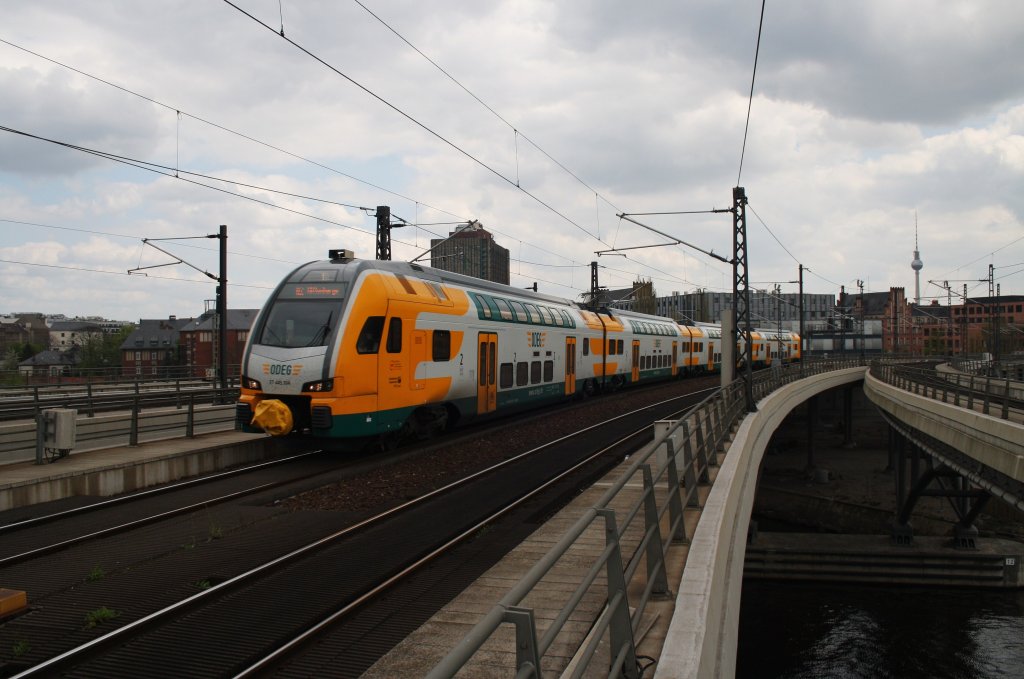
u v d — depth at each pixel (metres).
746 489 13.52
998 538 37.22
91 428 14.77
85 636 6.52
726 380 22.70
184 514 11.11
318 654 6.19
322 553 9.04
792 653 26.56
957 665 25.41
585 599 6.59
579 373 28.45
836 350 95.62
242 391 15.48
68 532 9.98
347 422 14.84
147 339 100.50
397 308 16.20
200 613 7.06
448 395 18.45
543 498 12.20
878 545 34.84
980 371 46.72
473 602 6.98
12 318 164.25
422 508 11.50
